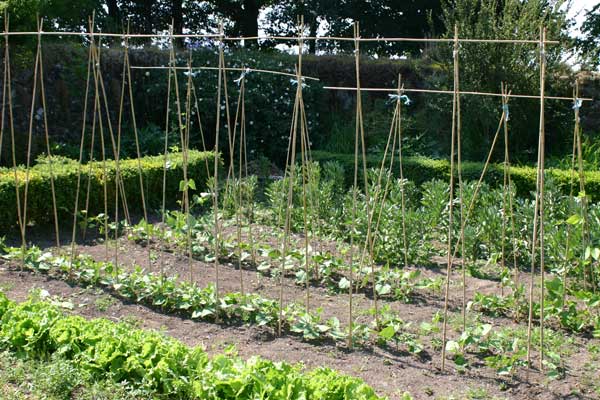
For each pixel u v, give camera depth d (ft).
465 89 43.80
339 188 34.86
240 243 22.58
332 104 53.21
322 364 15.56
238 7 77.41
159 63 48.98
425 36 71.56
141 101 49.16
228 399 12.91
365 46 75.36
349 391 12.29
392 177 34.06
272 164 48.19
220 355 13.83
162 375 13.52
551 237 23.31
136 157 44.57
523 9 43.27
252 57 50.31
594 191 34.45
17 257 22.15
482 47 42.88
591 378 15.11
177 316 18.48
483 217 25.86
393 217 25.59
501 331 17.79
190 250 20.52
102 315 18.26
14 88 40.14
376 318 17.34
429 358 16.10
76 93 44.19
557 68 44.04
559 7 43.37
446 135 47.11
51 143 41.47
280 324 17.20
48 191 28.22
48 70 42.47
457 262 25.82
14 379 13.89
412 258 25.13
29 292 19.31
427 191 30.40
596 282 21.86
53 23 49.88
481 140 45.27
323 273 22.07
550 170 35.88
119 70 47.62
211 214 28.53
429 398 13.99
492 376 15.15
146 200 34.17
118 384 13.58
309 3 73.72
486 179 37.47
